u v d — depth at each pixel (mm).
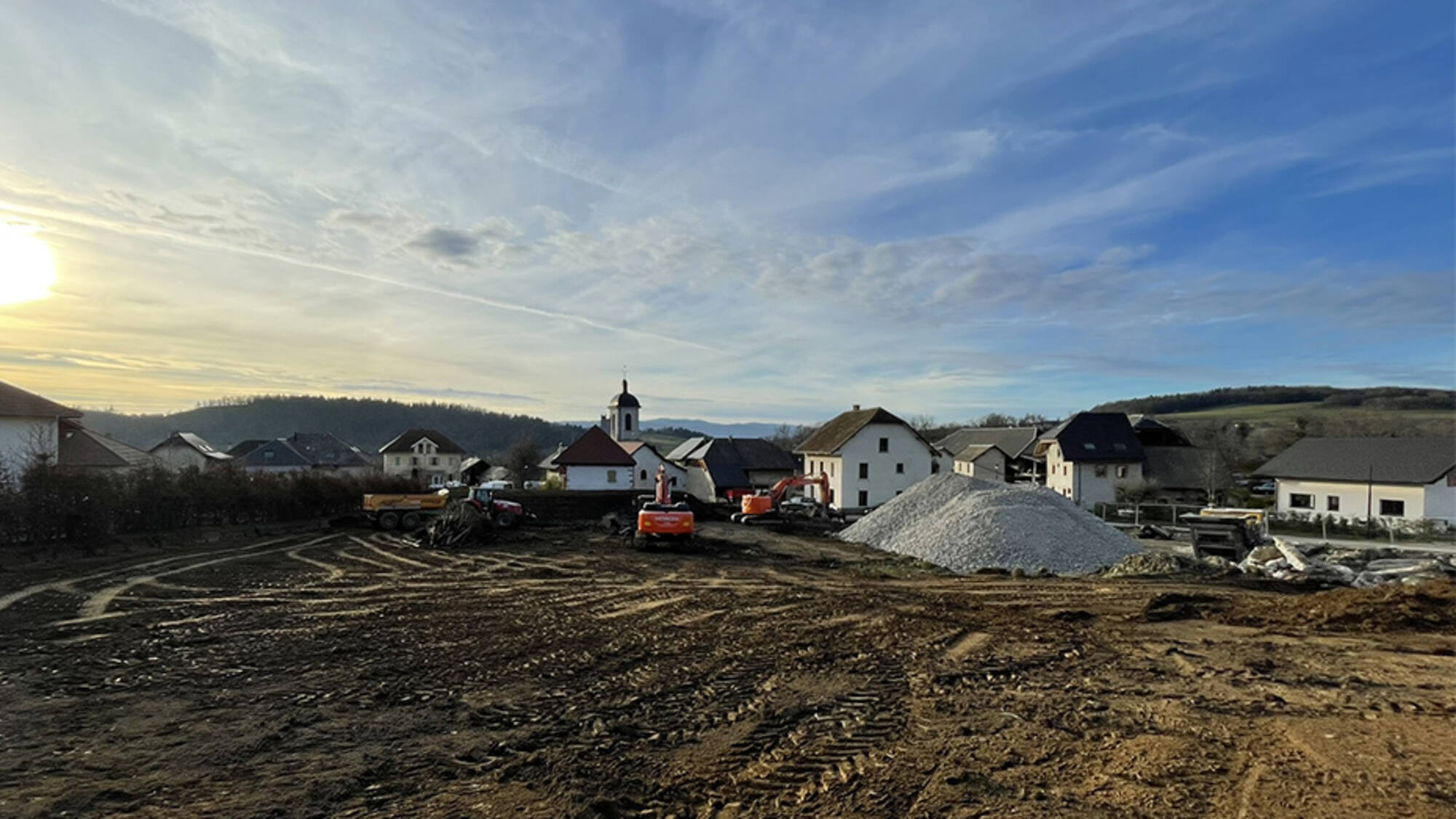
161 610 13242
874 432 46656
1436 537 32062
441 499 28719
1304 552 23859
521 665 9797
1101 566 21094
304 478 32938
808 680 9094
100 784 6047
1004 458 57344
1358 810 5297
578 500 37188
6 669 9438
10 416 27531
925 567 20922
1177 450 48781
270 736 7160
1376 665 9367
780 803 5727
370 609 13602
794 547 25594
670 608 13773
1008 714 7684
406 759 6645
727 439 60750
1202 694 8258
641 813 5633
